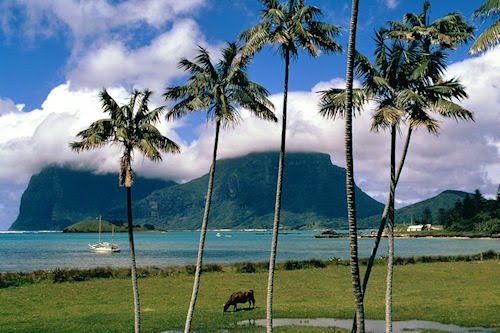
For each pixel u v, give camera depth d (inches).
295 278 2154.3
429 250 5792.3
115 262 4037.9
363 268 2529.5
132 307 1432.1
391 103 791.7
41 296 1675.7
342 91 782.5
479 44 598.5
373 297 1547.7
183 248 6904.5
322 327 1088.2
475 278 2055.9
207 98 933.8
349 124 645.3
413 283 1910.7
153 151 895.1
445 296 1517.0
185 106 951.0
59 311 1374.3
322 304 1421.0
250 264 2608.3
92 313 1327.5
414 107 792.9
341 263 2760.8
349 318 1194.0
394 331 1027.3
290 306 1385.3
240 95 943.7
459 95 802.8
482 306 1302.9
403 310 1269.7
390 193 832.9
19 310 1400.1
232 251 5974.4
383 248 6491.1
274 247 898.1
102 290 1814.7
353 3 645.9
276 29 884.6
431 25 856.9
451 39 824.9
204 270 2447.1
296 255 5009.8
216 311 1325.0
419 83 839.1
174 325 1139.3
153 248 6939.0
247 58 925.2
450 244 7726.4
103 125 897.5
